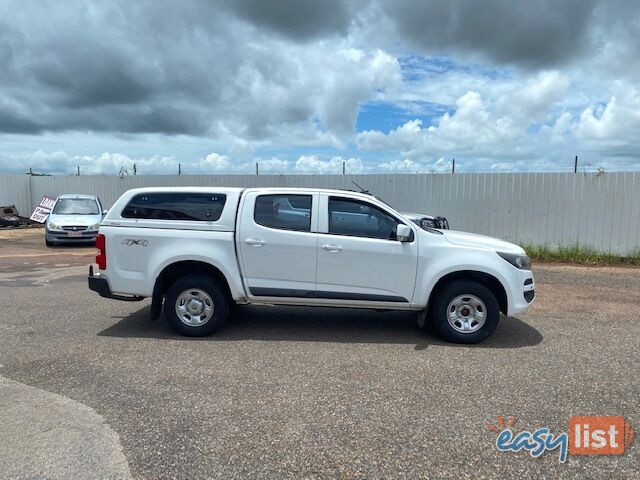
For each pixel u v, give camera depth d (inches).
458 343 232.4
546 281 399.2
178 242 239.3
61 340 231.9
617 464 129.2
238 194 243.6
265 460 129.0
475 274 237.3
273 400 165.5
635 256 508.7
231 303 255.6
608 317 283.3
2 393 169.3
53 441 137.0
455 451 134.3
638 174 506.6
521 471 125.5
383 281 236.2
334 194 241.3
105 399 165.0
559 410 159.6
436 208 600.1
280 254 237.1
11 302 312.0
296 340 236.7
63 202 701.3
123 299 248.5
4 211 940.0
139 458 128.9
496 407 161.5
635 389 176.7
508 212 564.7
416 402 164.9
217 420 150.6
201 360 205.6
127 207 246.4
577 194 532.4
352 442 138.3
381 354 216.1
